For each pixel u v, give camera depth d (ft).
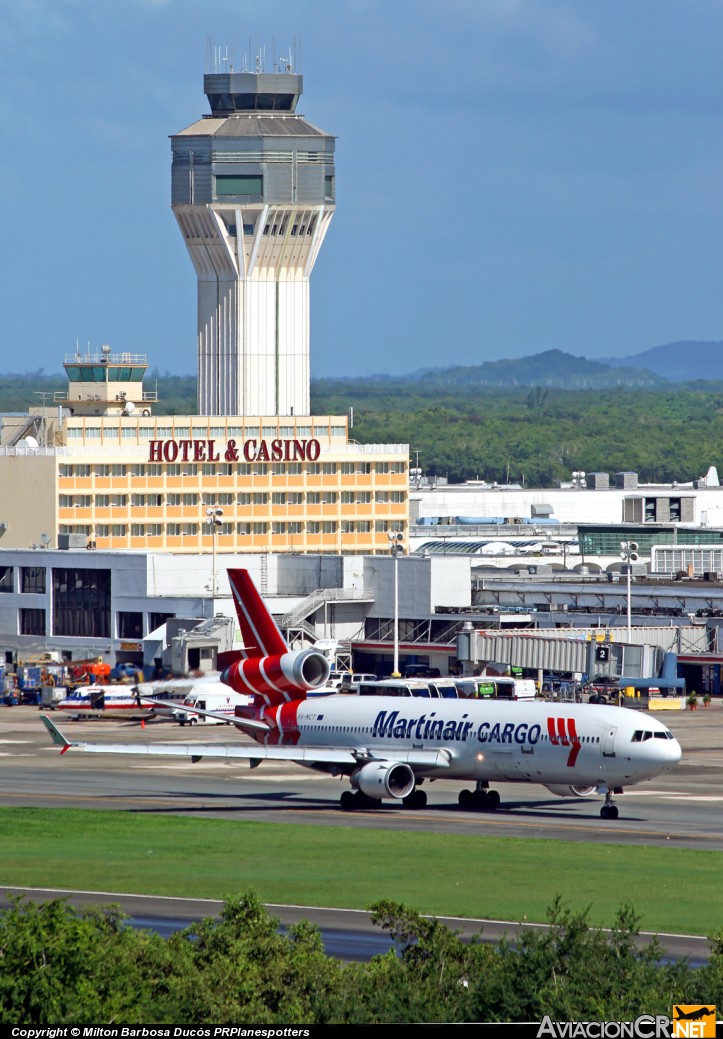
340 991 590.55
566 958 601.62
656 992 577.84
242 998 583.17
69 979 579.07
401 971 600.80
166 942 634.43
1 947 586.45
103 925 640.58
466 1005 578.25
